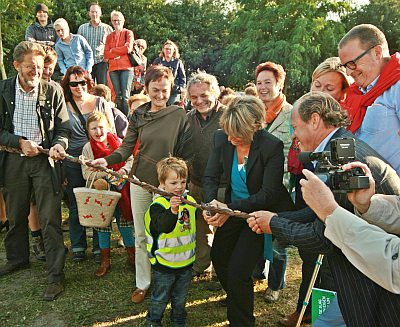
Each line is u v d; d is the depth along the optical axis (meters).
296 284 4.11
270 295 3.77
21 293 3.93
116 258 4.74
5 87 3.79
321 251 2.01
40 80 3.84
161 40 24.83
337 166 1.77
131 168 3.72
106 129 4.32
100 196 3.88
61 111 3.94
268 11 23.95
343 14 24.72
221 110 3.89
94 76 8.64
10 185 3.96
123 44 7.91
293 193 3.91
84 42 8.06
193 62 25.25
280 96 3.83
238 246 2.94
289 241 2.16
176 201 2.93
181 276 3.22
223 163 3.14
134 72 8.91
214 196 3.15
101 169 3.25
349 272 1.85
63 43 7.91
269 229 2.47
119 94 7.96
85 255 4.81
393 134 2.63
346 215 1.67
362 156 1.93
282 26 23.17
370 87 2.78
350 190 1.68
